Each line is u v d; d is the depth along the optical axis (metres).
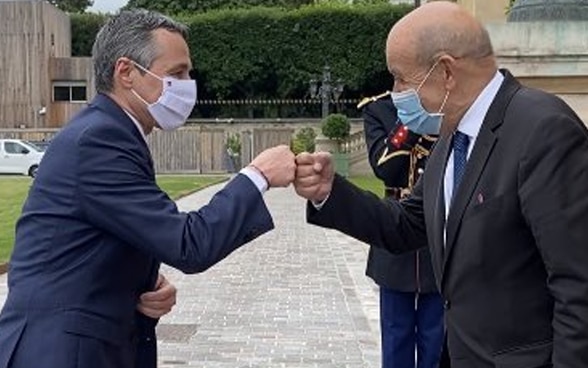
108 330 2.74
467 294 2.64
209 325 8.15
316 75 43.28
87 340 2.70
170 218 2.67
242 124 41.00
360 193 3.17
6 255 11.66
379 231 3.16
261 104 44.41
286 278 10.80
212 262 2.67
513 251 2.56
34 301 2.70
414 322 4.63
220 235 2.67
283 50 43.53
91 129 2.71
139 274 2.85
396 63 2.74
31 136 42.34
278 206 21.89
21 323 2.71
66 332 2.68
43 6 43.69
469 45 2.67
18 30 43.69
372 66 42.84
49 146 2.79
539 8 5.64
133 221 2.66
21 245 2.77
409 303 4.60
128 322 2.83
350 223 3.14
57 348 2.66
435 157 2.94
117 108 2.81
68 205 2.69
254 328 8.05
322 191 3.04
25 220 2.77
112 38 2.82
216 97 44.78
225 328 8.04
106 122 2.73
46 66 44.03
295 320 8.38
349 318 8.46
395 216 3.20
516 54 5.48
